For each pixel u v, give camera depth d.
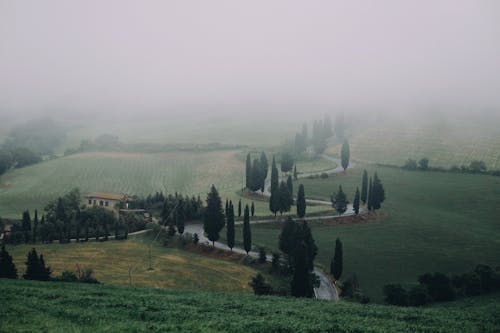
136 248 92.44
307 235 75.94
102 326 37.41
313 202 130.00
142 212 124.69
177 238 98.06
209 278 73.69
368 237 98.44
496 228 105.31
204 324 39.22
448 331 41.59
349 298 64.62
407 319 46.47
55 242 98.19
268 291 63.16
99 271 76.31
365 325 42.34
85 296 48.53
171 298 50.75
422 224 108.38
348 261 83.25
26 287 52.97
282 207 112.44
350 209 122.56
